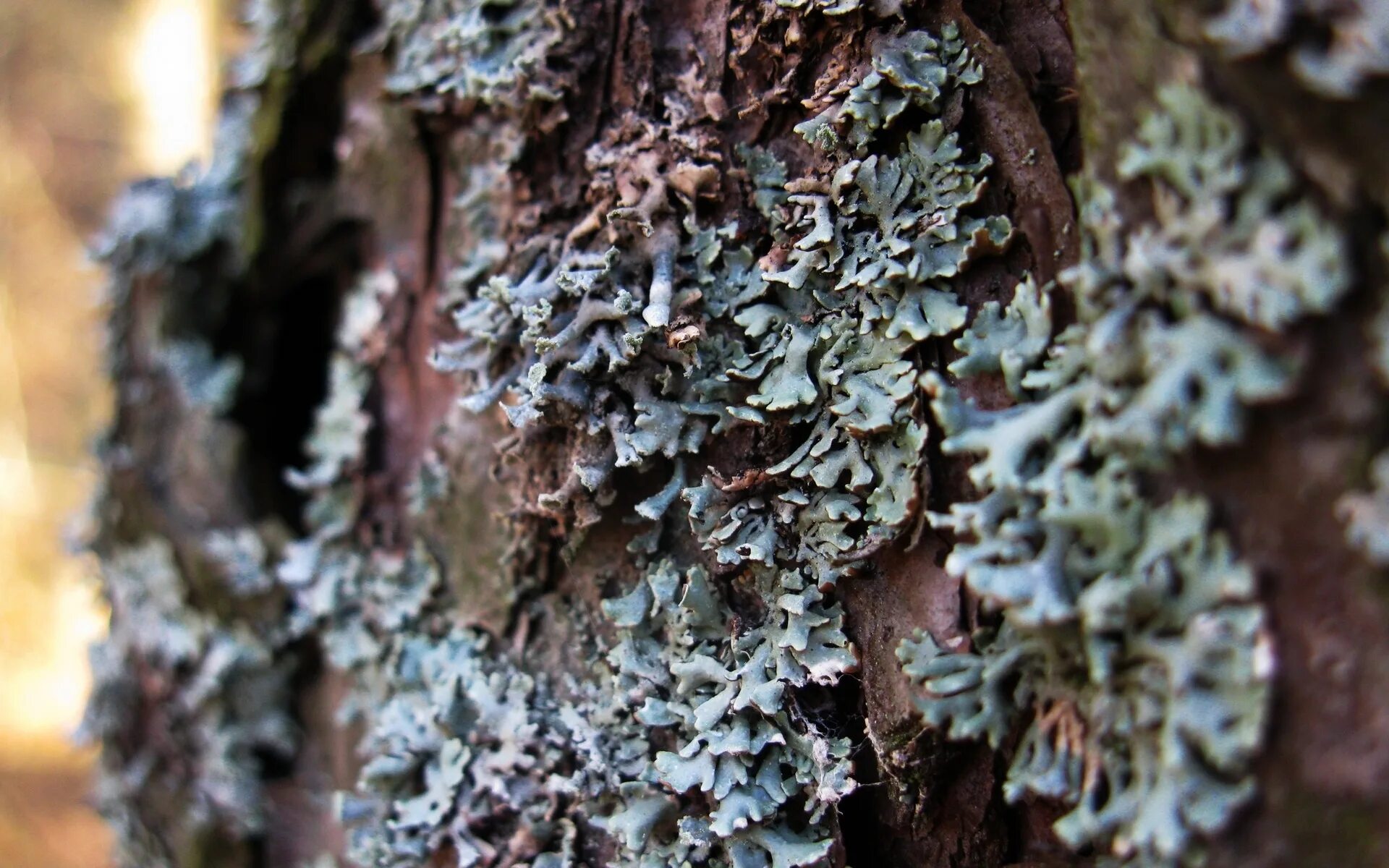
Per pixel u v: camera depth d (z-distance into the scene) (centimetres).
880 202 15
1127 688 13
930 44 14
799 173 15
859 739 15
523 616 17
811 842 15
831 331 15
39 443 53
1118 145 13
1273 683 13
